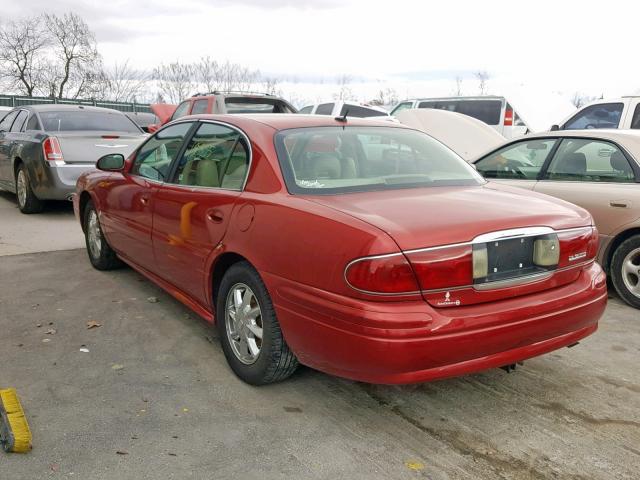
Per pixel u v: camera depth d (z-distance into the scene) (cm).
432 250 275
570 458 288
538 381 368
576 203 535
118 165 523
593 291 327
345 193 335
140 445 294
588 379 372
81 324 454
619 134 532
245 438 302
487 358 291
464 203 321
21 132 965
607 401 344
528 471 278
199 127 436
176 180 433
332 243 286
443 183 371
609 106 934
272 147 359
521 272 301
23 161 907
